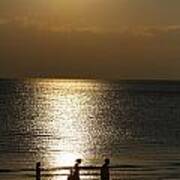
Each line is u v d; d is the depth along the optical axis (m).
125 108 144.25
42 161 54.19
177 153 61.09
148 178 39.28
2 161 53.06
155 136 83.56
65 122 102.69
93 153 61.91
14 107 135.88
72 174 29.80
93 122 104.88
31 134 80.94
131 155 59.03
